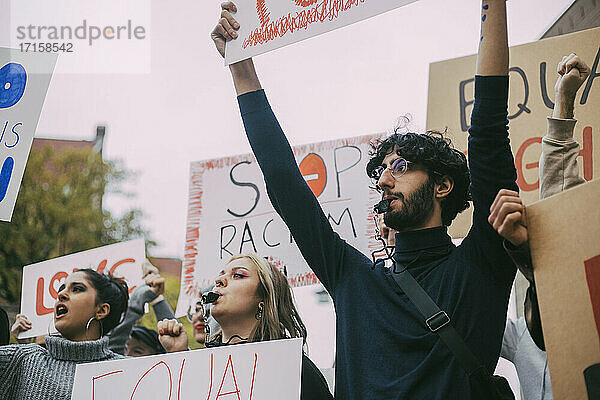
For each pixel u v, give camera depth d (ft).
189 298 9.32
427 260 6.02
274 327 7.95
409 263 6.01
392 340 5.72
